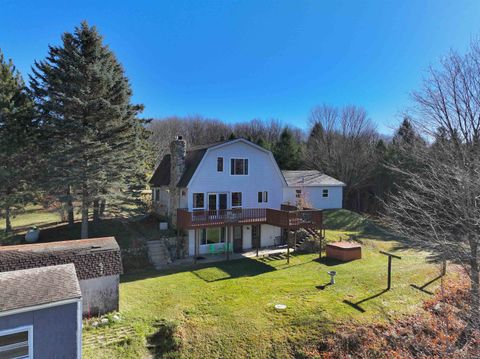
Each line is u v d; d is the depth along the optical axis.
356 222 27.88
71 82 17.75
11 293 7.53
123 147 19.44
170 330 10.01
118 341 9.38
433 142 11.73
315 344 9.58
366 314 11.05
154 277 14.96
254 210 20.17
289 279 14.69
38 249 11.37
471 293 9.57
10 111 18.19
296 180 30.52
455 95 10.52
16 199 19.19
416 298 12.51
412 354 9.60
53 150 18.30
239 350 9.36
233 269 16.39
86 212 17.84
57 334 7.65
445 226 10.84
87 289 10.79
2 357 7.03
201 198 19.66
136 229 20.55
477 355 8.92
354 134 40.38
